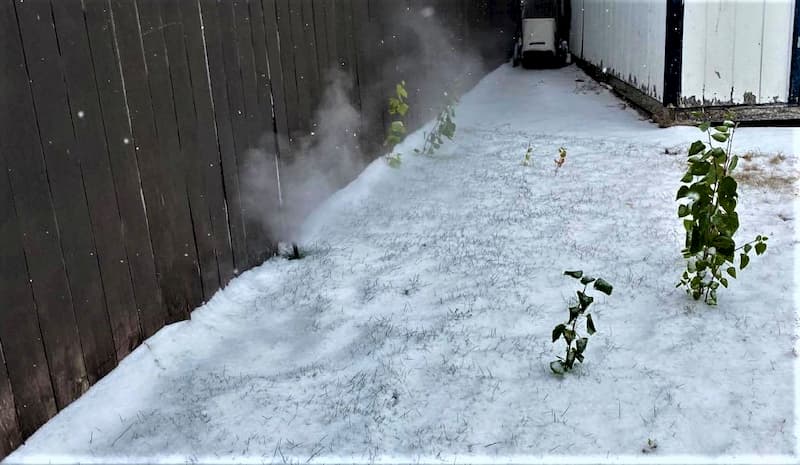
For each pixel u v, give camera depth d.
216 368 3.93
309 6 6.17
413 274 5.09
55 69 3.26
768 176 6.83
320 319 4.48
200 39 4.50
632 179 7.04
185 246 4.36
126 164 3.79
